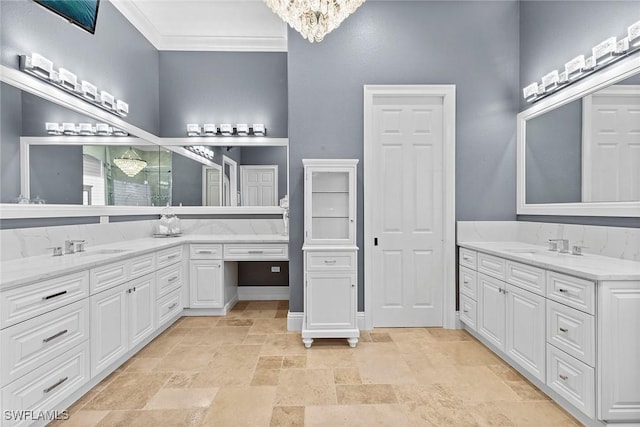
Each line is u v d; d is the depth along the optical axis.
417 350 2.79
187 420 1.87
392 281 3.34
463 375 2.37
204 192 4.24
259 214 4.27
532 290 2.20
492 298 2.68
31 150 2.35
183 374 2.38
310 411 1.95
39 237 2.39
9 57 2.21
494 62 3.32
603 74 2.29
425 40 3.29
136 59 3.76
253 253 3.66
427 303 3.35
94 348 2.16
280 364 2.54
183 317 3.64
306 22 2.23
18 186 2.24
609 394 1.70
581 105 2.51
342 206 3.04
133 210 3.61
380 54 3.27
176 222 4.07
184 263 3.59
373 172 3.30
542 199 2.96
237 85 4.28
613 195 2.22
